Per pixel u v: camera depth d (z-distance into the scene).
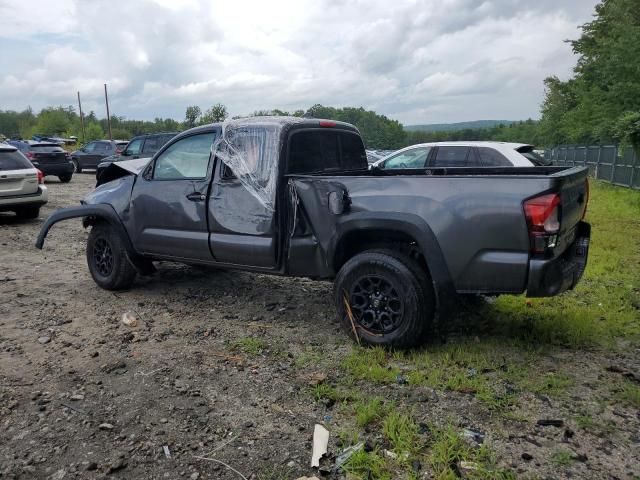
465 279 3.85
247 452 2.94
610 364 4.02
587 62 24.67
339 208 4.20
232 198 4.84
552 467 2.78
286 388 3.68
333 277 4.54
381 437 3.06
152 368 4.01
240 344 4.43
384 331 4.18
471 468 2.75
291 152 4.72
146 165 5.65
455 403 3.43
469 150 9.10
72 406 3.44
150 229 5.50
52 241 9.13
